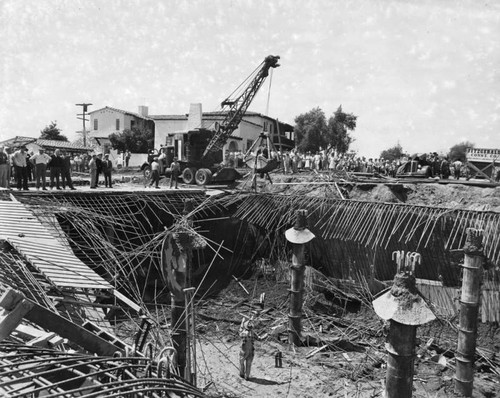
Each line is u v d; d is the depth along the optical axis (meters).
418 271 22.48
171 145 36.84
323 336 20.11
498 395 15.57
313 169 39.06
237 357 17.75
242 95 35.38
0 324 6.33
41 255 12.08
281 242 26.00
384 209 23.23
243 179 35.75
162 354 7.71
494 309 19.44
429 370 17.22
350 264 24.22
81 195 23.95
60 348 8.32
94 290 13.41
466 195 27.58
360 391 15.27
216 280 25.80
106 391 6.28
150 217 27.42
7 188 23.27
